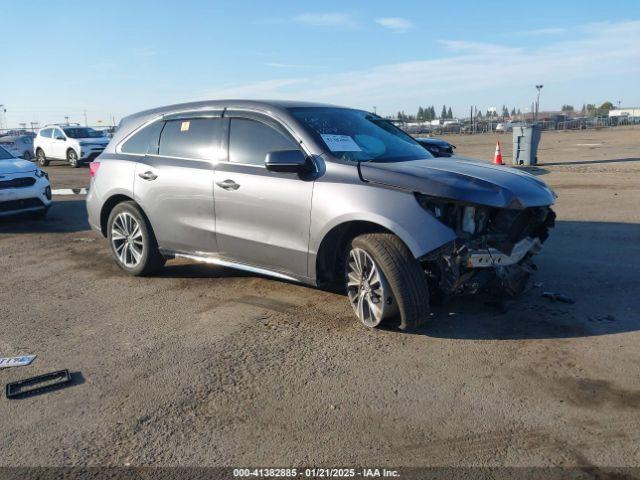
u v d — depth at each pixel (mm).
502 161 18750
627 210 9289
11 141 29234
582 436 3068
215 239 5430
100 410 3525
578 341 4223
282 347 4328
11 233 9188
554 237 7535
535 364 3891
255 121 5219
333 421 3309
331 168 4617
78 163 22922
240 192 5113
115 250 6430
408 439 3107
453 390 3596
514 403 3418
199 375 3934
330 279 4832
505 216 4312
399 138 5543
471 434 3127
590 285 5465
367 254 4359
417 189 4184
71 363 4191
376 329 4578
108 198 6363
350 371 3902
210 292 5715
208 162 5461
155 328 4816
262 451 3055
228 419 3375
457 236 4145
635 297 5105
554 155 21562
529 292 5266
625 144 28172
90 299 5648
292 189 4750
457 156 5551
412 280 4184
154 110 6242
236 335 4598
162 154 5918
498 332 4430
